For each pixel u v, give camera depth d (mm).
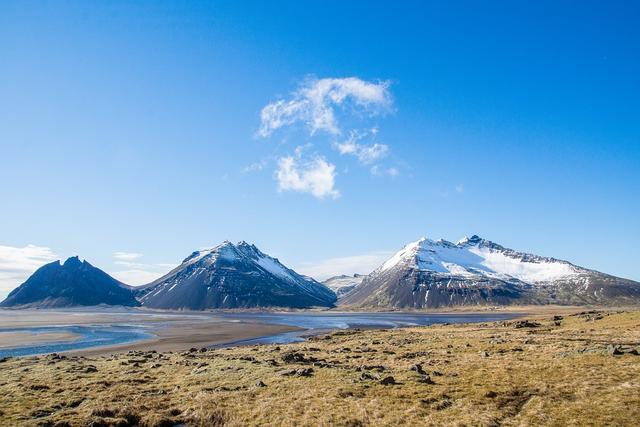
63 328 158250
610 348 45750
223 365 50656
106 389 39406
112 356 67375
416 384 37156
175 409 32406
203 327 169375
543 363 42375
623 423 25656
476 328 106750
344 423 27891
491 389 34406
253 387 38062
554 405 29734
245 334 132125
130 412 31594
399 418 28375
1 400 35594
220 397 34938
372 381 38594
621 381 33906
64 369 51031
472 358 49188
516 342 61844
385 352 60469
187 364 53000
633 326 74688
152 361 57688
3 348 91250
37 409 32625
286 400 33344
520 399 32000
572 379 35531
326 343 83562
